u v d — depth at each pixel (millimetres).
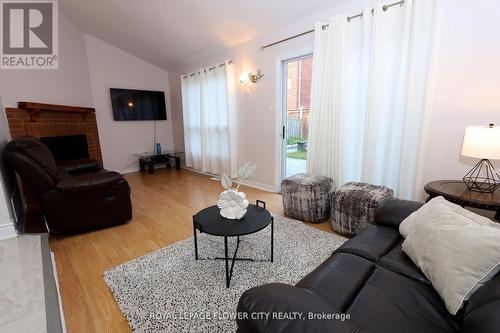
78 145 4207
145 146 5836
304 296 798
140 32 4305
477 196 1756
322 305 767
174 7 3395
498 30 1908
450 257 1039
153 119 5789
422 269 1156
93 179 2439
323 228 2545
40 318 1235
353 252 1376
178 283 1719
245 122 4152
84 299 1594
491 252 945
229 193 1851
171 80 5867
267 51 3584
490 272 936
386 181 2584
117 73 5238
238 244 2145
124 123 5457
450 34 2109
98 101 5055
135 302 1546
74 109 4035
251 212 1961
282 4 2896
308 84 4332
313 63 2928
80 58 4539
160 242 2322
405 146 2375
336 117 2777
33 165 2186
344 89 2705
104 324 1401
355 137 2768
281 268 1876
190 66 5137
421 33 2193
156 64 5648
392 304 991
